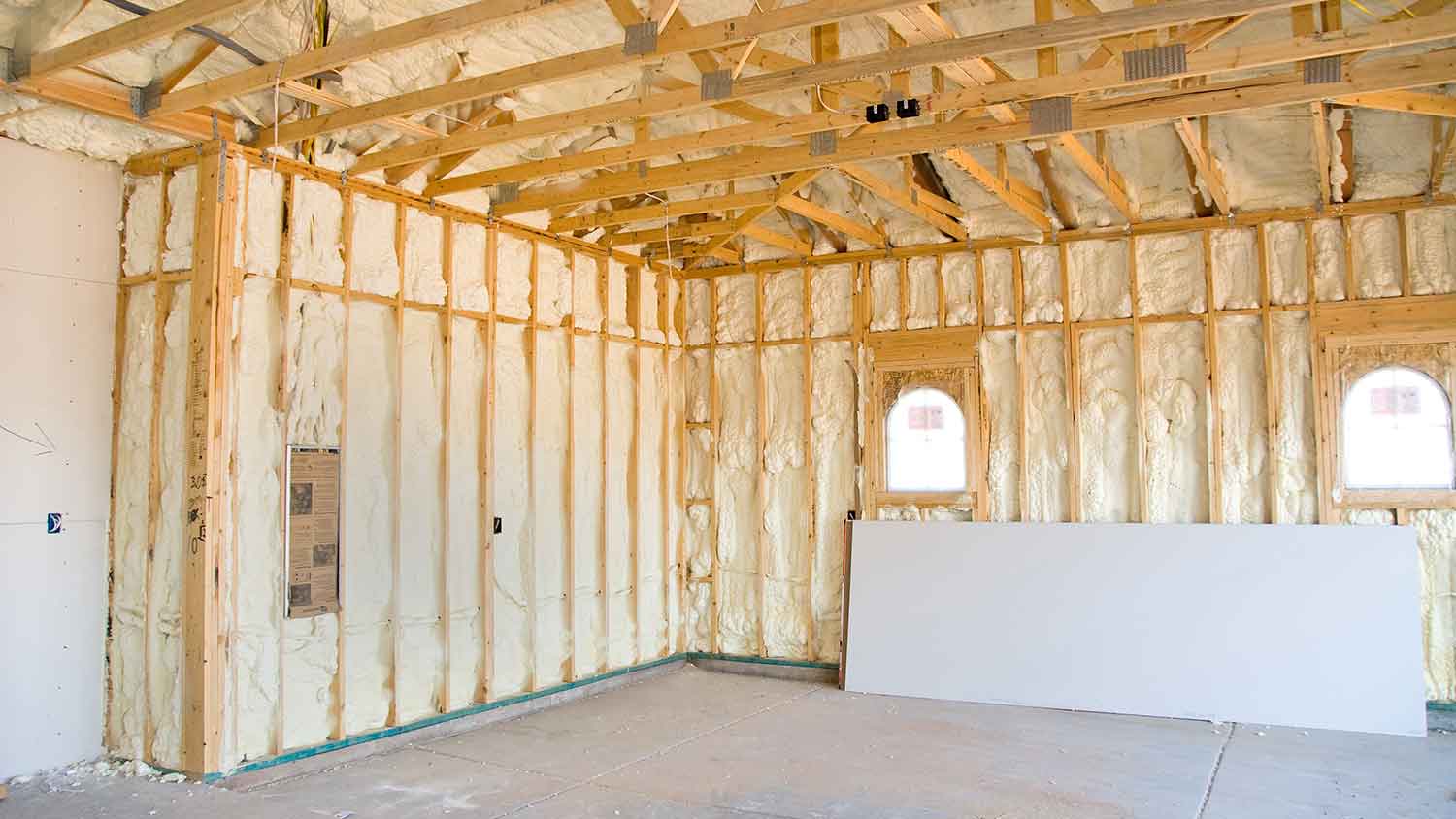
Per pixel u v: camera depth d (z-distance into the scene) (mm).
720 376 8867
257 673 5445
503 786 5227
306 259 5762
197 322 5297
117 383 5645
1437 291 6504
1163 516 7188
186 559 5234
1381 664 6281
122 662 5492
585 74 4363
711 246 8539
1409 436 6531
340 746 5750
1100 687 6867
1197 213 7180
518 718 6820
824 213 7406
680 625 8781
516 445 7184
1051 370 7617
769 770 5473
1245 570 6723
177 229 5484
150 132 5344
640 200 8094
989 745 5957
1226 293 7078
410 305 6383
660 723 6633
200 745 5133
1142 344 7266
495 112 6234
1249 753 5723
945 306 7922
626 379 8477
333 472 5887
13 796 4902
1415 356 6539
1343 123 6523
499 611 6969
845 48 6180
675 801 4965
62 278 5418
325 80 5457
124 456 5586
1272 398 6867
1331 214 6793
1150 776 5293
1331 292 6789
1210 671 6641
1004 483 7703
